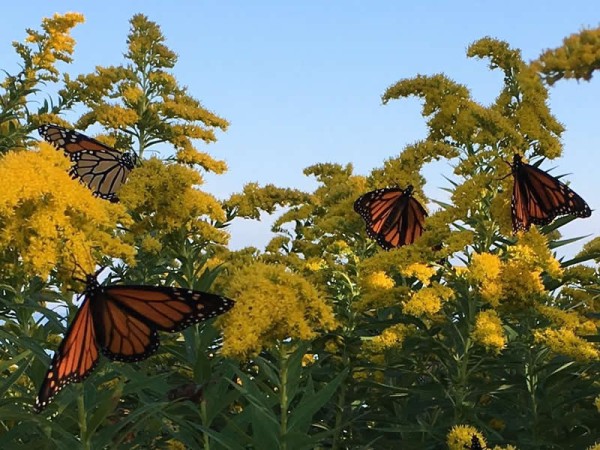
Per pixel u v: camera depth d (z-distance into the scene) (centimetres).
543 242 531
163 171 550
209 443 440
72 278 380
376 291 567
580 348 491
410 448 524
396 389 536
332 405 582
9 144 1045
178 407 473
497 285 513
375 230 637
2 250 387
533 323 544
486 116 528
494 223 541
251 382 404
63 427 409
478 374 578
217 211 560
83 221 407
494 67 564
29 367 423
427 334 530
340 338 571
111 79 947
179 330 369
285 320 385
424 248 540
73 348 362
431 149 593
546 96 544
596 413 512
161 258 637
